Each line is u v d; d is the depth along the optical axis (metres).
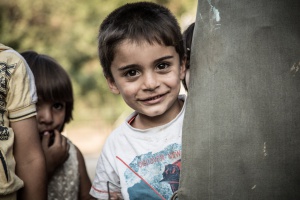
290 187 1.58
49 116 2.58
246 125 1.59
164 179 1.91
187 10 8.73
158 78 1.84
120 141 2.04
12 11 10.78
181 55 1.93
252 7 1.67
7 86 1.96
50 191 2.54
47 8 10.80
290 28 1.63
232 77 1.64
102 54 1.97
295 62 1.61
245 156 1.59
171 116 1.97
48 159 2.46
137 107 1.90
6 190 1.84
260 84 1.61
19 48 10.77
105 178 2.12
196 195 1.63
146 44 1.80
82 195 2.68
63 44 10.82
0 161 1.85
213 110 1.64
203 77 1.69
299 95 1.59
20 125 2.00
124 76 1.87
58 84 2.59
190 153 1.66
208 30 1.72
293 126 1.58
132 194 1.95
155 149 1.94
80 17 10.78
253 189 1.58
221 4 1.71
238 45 1.65
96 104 11.41
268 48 1.63
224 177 1.60
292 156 1.57
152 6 1.97
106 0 10.55
